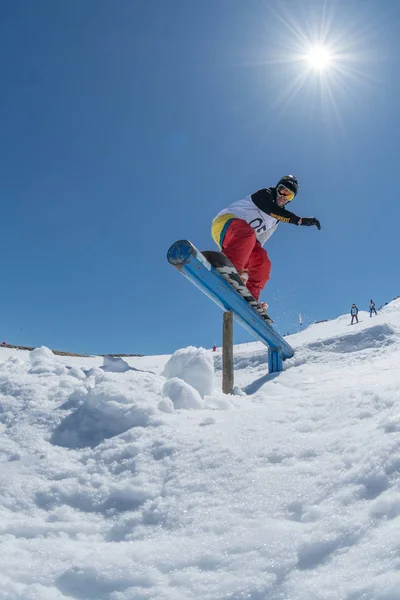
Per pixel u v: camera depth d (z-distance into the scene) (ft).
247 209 16.14
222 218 16.12
